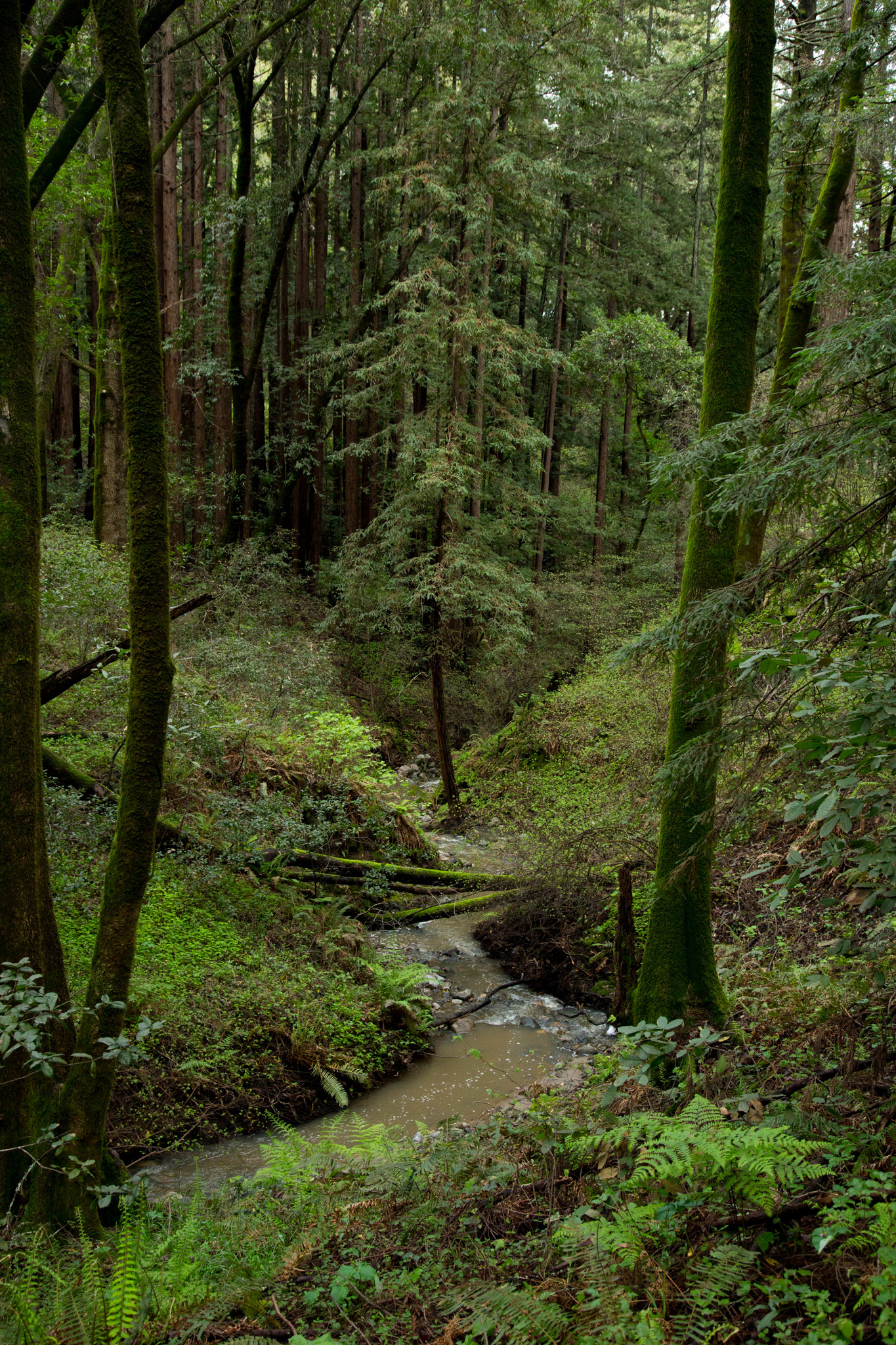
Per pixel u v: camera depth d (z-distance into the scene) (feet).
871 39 24.38
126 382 13.02
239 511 64.44
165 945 22.68
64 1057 13.65
